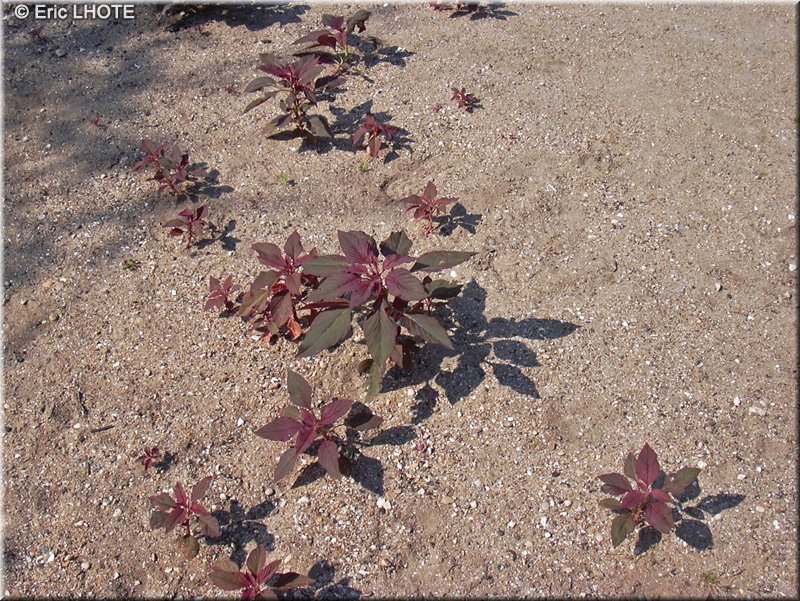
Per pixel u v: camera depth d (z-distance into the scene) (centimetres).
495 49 184
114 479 115
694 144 157
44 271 142
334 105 169
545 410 119
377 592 103
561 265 137
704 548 105
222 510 111
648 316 130
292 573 100
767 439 115
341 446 116
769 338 127
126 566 107
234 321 132
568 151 156
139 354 129
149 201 152
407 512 110
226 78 178
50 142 164
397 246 116
